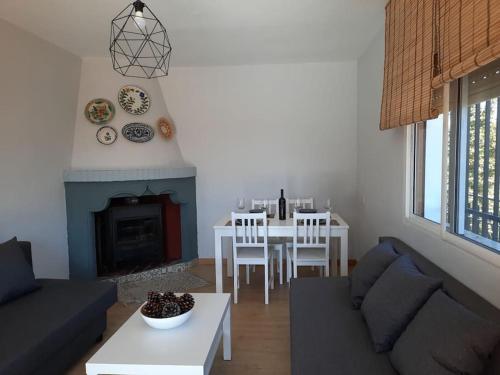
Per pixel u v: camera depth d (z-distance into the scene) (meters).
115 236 4.20
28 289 2.45
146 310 1.93
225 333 2.32
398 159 2.90
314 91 4.38
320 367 1.55
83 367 2.31
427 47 1.99
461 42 1.61
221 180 4.57
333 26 3.19
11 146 3.05
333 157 4.42
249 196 4.56
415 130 2.65
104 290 2.58
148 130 4.11
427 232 2.31
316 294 2.44
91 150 3.91
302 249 3.50
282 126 4.45
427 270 1.92
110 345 1.74
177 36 3.38
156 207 4.40
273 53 3.96
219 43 3.60
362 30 3.30
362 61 4.03
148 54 3.89
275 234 3.29
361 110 4.11
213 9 2.80
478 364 1.17
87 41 3.45
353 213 4.44
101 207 3.84
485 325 1.20
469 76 1.87
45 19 2.94
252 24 3.11
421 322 1.45
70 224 3.85
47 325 2.01
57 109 3.61
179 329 1.90
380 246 2.39
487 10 1.39
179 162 4.48
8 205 3.02
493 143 1.67
